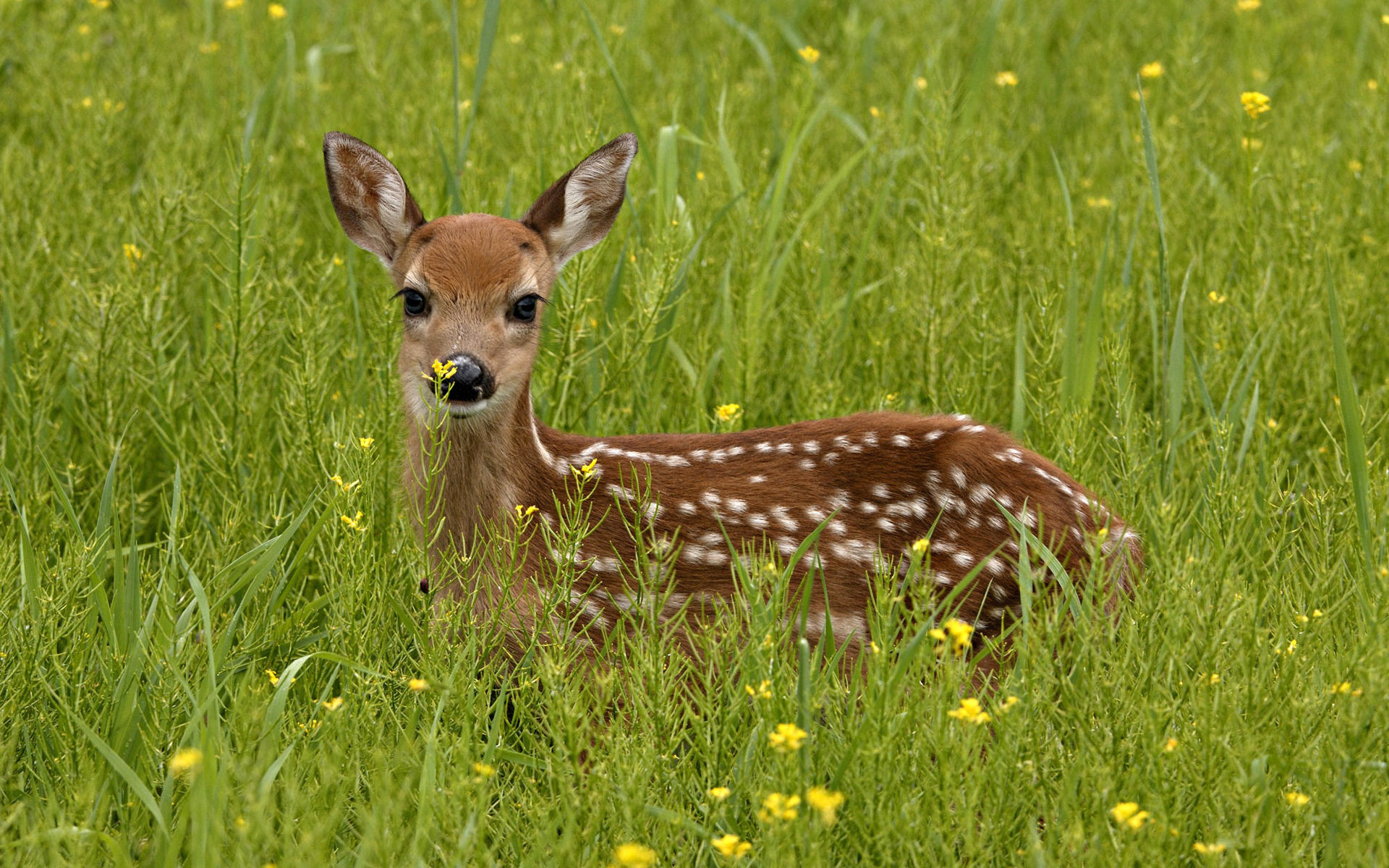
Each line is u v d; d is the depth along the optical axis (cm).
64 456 1077
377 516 1006
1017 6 1811
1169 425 1055
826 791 686
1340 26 1941
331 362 1170
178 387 1119
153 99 1555
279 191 1352
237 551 966
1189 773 723
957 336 1230
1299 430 1127
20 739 803
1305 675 794
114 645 820
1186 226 1355
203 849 640
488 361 914
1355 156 1477
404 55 1742
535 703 853
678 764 766
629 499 962
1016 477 941
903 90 1634
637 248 1271
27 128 1552
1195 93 1590
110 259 1238
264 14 1812
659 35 1828
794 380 1206
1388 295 1238
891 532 959
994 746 722
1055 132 1650
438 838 689
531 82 1590
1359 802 710
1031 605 854
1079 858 667
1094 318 1072
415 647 900
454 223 971
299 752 770
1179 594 776
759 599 784
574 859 667
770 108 1650
